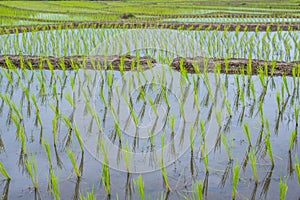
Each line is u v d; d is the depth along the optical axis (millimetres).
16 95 7504
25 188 4359
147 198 4129
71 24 15219
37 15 21203
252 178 4488
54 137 5336
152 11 23359
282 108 6625
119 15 21188
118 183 4418
